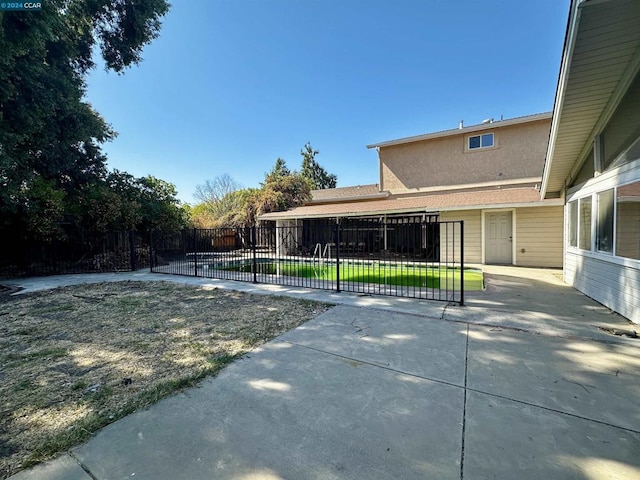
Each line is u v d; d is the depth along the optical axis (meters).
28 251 9.84
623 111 4.55
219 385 2.57
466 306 5.02
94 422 2.08
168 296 6.39
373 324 4.16
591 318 4.29
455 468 1.63
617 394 2.34
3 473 1.63
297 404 2.26
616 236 4.48
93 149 13.05
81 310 5.27
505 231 10.79
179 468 1.65
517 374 2.68
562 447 1.78
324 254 13.18
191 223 18.14
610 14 3.47
